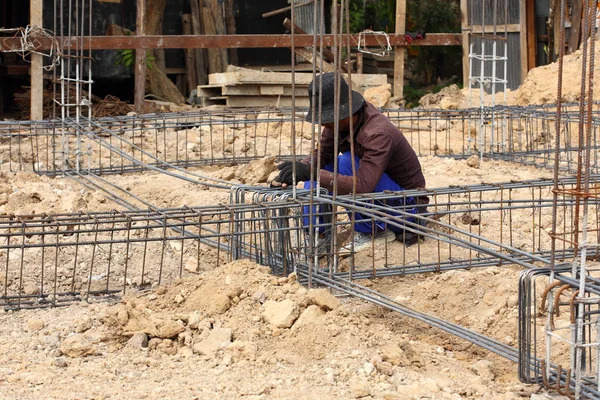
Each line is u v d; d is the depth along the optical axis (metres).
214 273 7.55
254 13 27.44
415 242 9.45
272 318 6.83
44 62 23.48
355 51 24.66
